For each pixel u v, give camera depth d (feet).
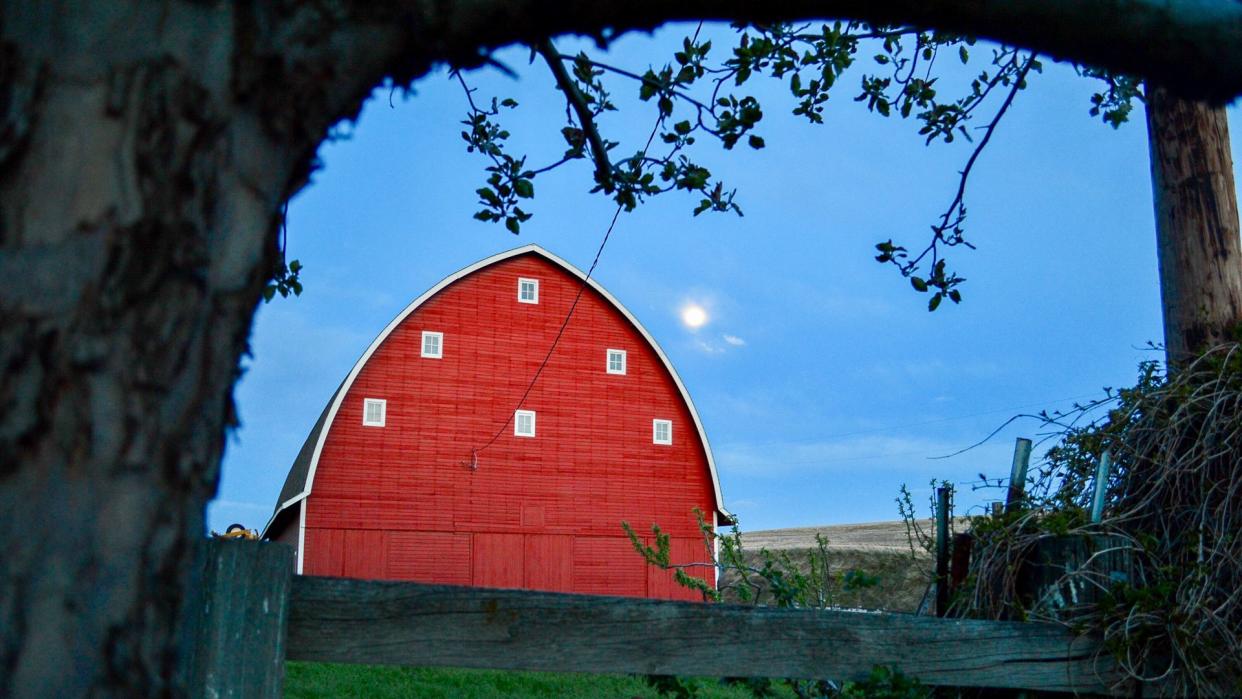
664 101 12.55
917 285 12.91
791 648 9.41
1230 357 13.42
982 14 6.05
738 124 12.46
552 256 92.79
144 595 4.26
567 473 90.12
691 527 92.79
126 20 4.42
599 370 93.15
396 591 7.87
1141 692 11.07
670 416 94.79
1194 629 11.07
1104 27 6.11
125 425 4.22
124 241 4.27
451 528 85.71
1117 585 11.30
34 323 4.09
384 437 85.61
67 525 4.06
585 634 8.48
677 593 90.89
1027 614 11.23
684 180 12.71
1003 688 11.08
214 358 4.62
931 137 14.94
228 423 5.00
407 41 5.41
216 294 4.61
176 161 4.43
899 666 9.97
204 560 6.93
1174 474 12.52
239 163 4.69
